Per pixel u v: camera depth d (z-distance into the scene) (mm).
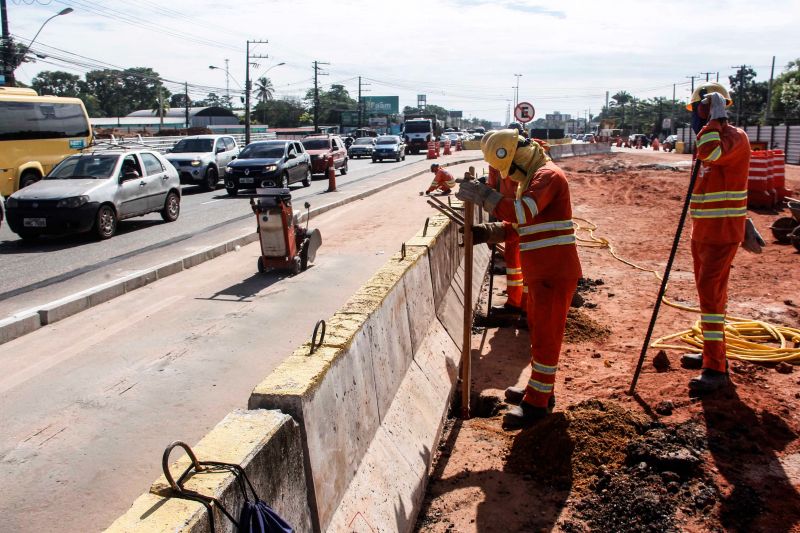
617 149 75438
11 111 21031
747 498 3988
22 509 4098
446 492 4473
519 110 20578
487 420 5598
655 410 5270
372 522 3426
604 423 4879
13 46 31859
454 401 5984
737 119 83438
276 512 2512
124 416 5402
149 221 16656
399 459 4156
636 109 150125
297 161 24188
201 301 8953
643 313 8398
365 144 49438
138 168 15422
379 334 4422
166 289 9656
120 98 125188
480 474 4680
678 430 4762
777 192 18953
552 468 4617
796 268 10789
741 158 5344
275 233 10281
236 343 7195
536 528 4039
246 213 17938
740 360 6297
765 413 5047
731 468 4328
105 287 9055
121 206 14484
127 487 4348
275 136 69625
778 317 7996
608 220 17203
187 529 2012
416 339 5586
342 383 3496
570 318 7742
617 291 9609
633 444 4559
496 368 6695
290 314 8297
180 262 10914
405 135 56812
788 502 3984
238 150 27781
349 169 35719
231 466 2322
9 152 20969
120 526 2016
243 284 9883
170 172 16609
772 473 4277
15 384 6113
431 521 4156
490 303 8086
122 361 6680
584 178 29391
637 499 4086
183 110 94562
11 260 11844
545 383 5234
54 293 9398
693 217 5641
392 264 5648
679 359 6496
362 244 12906
